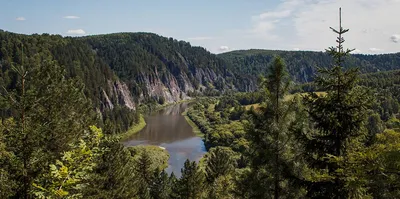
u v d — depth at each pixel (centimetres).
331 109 1231
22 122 1595
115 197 3155
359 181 987
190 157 9406
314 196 1262
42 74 1955
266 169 1588
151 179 6412
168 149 10438
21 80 1678
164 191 5769
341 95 1237
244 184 1686
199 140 11888
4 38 14638
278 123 1580
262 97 1678
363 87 1248
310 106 1288
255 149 1631
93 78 17300
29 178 1519
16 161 1477
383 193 1049
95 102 15488
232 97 19238
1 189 1430
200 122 14738
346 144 1217
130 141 11756
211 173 5650
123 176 3328
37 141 1552
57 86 2044
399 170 931
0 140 1514
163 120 16750
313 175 1187
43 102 1883
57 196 1013
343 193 1171
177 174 7844
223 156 5778
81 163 1126
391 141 1440
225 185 4069
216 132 11050
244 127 1680
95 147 1229
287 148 1527
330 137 1240
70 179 1034
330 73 1241
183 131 13700
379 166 959
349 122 1212
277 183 1575
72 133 2084
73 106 2334
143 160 6475
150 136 12694
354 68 1229
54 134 1869
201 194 4612
